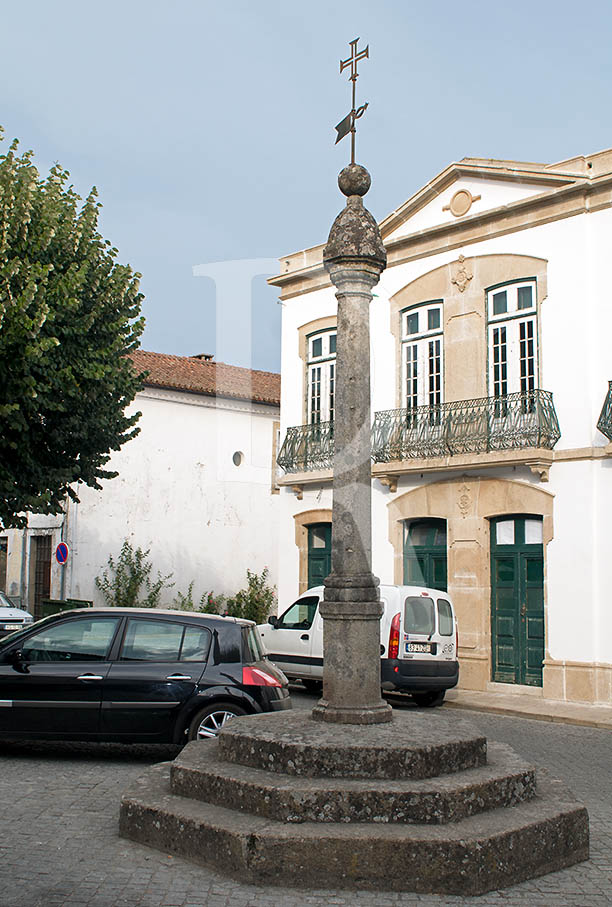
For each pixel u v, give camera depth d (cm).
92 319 1419
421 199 1778
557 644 1512
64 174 1506
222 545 2539
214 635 954
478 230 1694
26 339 1277
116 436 1564
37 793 768
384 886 537
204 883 543
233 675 931
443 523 1739
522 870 563
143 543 2455
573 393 1539
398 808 573
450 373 1725
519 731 1241
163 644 947
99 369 1404
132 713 916
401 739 635
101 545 2408
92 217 1509
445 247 1745
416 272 1794
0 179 1356
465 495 1666
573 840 604
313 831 552
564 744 1135
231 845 553
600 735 1220
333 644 700
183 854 587
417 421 1738
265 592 2461
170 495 2495
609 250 1518
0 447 1421
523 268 1625
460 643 1645
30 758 928
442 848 538
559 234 1577
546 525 1548
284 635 1588
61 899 514
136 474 2450
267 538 2567
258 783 595
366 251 728
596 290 1530
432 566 1747
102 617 959
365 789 577
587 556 1491
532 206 1616
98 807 723
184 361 2661
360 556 706
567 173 1554
